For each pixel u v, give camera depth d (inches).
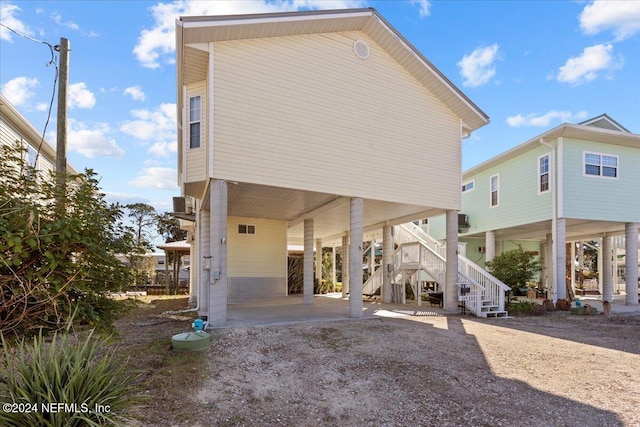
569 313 475.2
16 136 458.0
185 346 227.0
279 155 320.8
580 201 535.2
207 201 365.7
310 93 339.6
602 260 681.6
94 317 145.6
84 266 138.6
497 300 436.5
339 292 796.6
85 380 121.2
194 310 440.1
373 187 369.4
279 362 222.5
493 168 677.3
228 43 304.7
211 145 293.6
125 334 285.7
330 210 467.2
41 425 107.8
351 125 359.9
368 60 374.0
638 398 187.3
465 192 765.9
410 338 287.9
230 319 335.6
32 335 140.5
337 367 219.1
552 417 166.7
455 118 430.0
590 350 273.1
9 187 131.9
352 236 361.7
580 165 539.2
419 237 626.5
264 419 158.2
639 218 571.2
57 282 131.8
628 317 445.7
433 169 409.7
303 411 167.8
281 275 580.1
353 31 366.3
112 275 150.4
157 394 170.7
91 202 145.1
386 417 165.0
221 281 297.6
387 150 380.5
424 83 405.7
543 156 561.6
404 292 524.4
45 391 112.5
